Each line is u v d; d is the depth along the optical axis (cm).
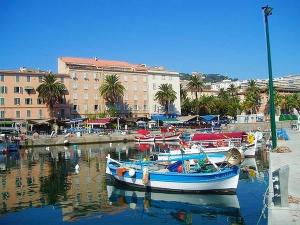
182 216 1958
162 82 12062
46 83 9606
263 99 13450
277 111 13275
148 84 11794
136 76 11581
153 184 2570
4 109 9575
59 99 9938
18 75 9756
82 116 10569
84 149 6644
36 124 9419
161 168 2825
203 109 12556
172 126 9944
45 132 9088
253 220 1809
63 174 3597
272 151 3159
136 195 2486
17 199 2469
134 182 2689
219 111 12462
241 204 2122
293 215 1222
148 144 7469
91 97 10738
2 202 2388
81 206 2228
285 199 1332
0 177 3544
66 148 6925
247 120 9969
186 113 12925
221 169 2500
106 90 10456
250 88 13550
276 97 13138
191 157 2655
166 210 2084
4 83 9600
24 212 2114
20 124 9438
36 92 9944
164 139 7788
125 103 11350
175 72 12356
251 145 4288
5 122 9356
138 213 2042
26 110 9812
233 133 5022
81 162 4603
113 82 10494
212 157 3284
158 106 11931
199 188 2417
